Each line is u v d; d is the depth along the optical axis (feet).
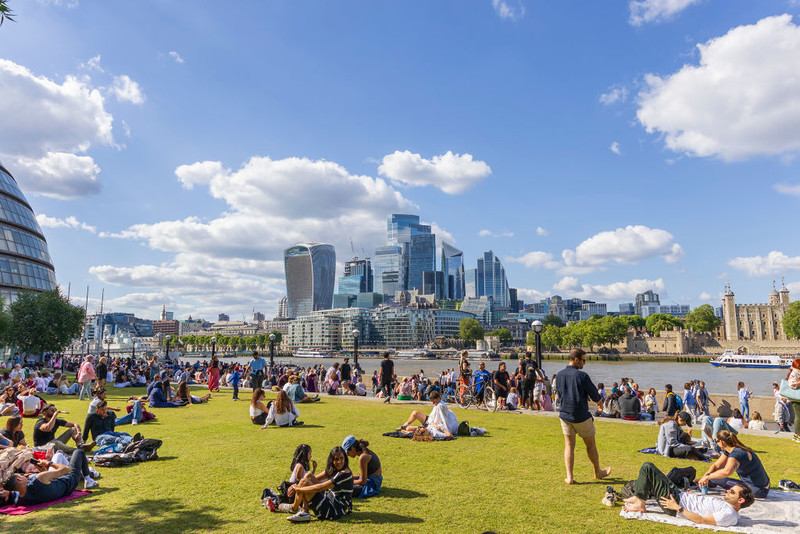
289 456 44.21
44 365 237.25
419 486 35.04
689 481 33.01
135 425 62.13
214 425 62.08
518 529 26.78
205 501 31.86
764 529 26.61
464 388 83.15
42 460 34.32
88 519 28.45
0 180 284.82
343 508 29.09
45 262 292.40
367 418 67.36
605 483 35.40
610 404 76.02
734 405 85.46
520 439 52.26
